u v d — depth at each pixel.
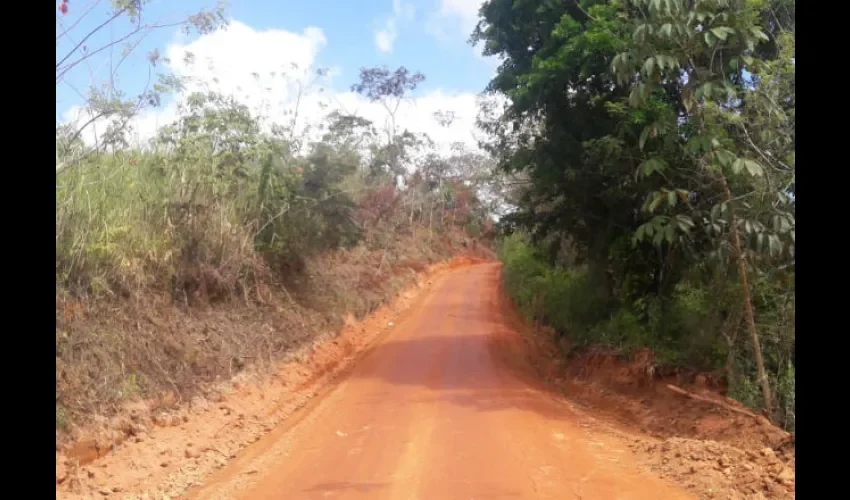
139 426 8.29
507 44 15.85
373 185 32.53
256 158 15.43
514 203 21.20
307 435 9.34
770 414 8.80
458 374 14.06
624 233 13.58
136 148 12.75
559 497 6.28
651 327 12.29
